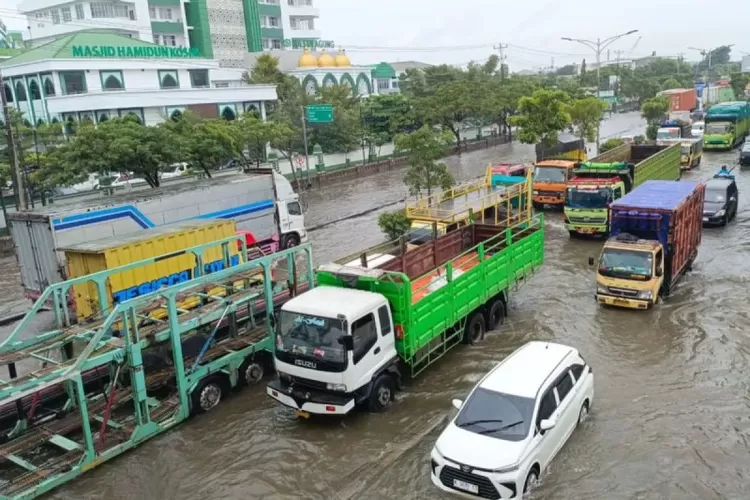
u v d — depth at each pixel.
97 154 28.17
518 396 9.47
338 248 25.59
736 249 21.17
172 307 11.28
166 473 10.21
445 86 63.09
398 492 9.35
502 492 8.52
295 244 25.83
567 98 43.78
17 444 10.62
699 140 40.75
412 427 11.07
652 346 13.94
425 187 29.94
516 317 16.19
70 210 18.30
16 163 25.73
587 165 25.88
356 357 10.80
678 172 32.75
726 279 18.03
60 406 12.48
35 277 18.69
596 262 20.80
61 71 47.19
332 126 53.72
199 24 73.69
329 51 82.88
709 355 13.28
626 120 90.81
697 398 11.56
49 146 35.41
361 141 55.88
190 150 31.06
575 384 10.41
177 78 56.09
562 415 9.77
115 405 11.32
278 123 45.09
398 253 15.27
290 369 11.20
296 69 74.62
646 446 10.09
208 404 12.15
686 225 17.67
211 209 22.33
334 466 10.11
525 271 16.30
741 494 8.85
